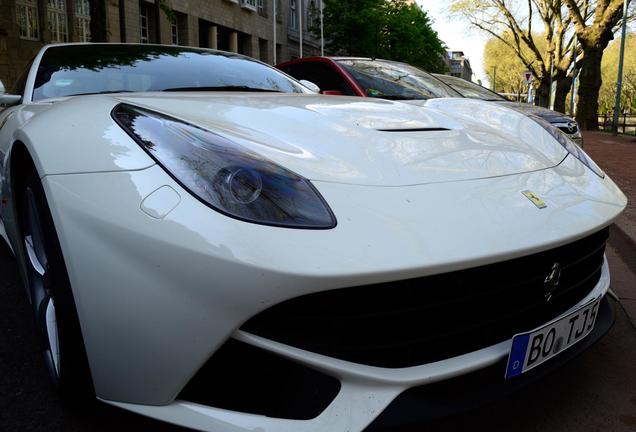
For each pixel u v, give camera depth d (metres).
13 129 2.17
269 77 3.09
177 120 1.59
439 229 1.35
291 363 1.26
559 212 1.59
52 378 1.64
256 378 1.26
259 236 1.21
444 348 1.36
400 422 1.27
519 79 63.22
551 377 2.00
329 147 1.64
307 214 1.28
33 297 1.84
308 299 1.23
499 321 1.43
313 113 1.97
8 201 2.09
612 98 58.00
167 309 1.22
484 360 1.38
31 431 1.56
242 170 1.36
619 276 3.11
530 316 1.51
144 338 1.24
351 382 1.27
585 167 2.06
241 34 24.27
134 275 1.24
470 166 1.71
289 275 1.17
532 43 31.53
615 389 1.92
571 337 1.61
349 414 1.24
